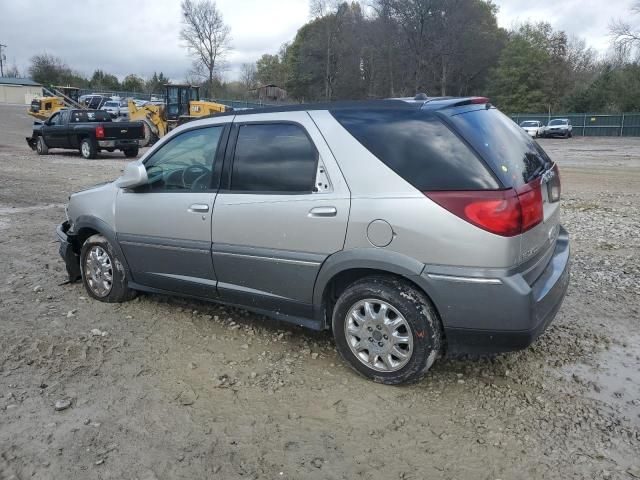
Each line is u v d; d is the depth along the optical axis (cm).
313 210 378
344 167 370
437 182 340
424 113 357
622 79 5659
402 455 305
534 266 357
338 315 382
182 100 3225
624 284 585
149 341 445
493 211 324
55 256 691
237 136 429
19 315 494
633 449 309
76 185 1323
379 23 6406
